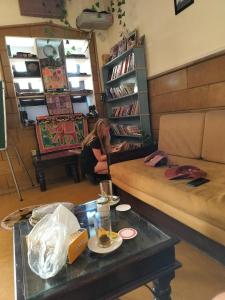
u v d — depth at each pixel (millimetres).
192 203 1412
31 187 3705
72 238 1024
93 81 4156
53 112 3957
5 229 2277
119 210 1447
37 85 3914
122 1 3549
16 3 3559
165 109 3037
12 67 3691
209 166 1971
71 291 866
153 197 1809
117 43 3760
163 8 2799
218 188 1460
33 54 3787
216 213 1253
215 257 1388
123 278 962
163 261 1042
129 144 3201
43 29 3717
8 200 3189
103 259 998
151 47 3115
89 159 3182
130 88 3523
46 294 839
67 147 3963
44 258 964
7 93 3592
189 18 2467
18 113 3686
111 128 4156
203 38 2340
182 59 2645
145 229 1215
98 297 921
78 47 4164
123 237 1124
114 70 3920
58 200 2967
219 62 2223
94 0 3998
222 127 2000
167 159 2242
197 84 2496
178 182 1676
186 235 1597
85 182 3613
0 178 3611
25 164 3758
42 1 3666
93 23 3803
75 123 4012
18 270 991
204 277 1378
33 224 1351
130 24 3486
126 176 2168
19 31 3588
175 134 2527
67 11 3869
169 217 1733
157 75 3053
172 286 1328
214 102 2340
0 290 1466
